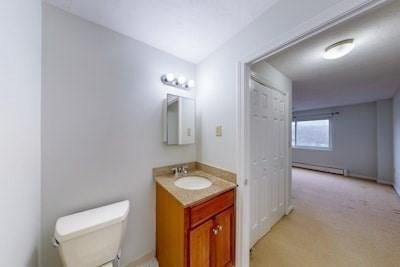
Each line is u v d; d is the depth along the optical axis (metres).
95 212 1.18
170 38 1.49
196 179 1.66
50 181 1.10
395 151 3.55
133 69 1.49
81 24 1.22
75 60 1.20
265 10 1.17
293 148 5.77
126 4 1.11
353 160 4.53
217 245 1.26
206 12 1.19
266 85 1.97
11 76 0.67
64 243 0.94
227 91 1.52
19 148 0.75
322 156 5.10
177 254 1.17
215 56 1.67
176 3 1.11
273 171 2.13
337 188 3.61
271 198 2.09
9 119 0.65
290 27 1.01
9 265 0.65
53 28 1.11
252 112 1.72
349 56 1.82
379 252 1.66
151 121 1.60
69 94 1.17
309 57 1.84
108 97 1.35
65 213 1.16
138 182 1.52
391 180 3.82
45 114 1.08
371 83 2.78
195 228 1.12
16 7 0.71
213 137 1.69
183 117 1.81
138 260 1.51
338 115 4.79
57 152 1.13
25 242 0.82
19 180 0.75
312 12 0.90
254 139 1.76
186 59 1.86
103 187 1.32
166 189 1.31
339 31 1.38
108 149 1.35
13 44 0.68
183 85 1.82
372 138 4.23
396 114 3.42
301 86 2.96
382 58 1.87
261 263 1.52
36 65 0.98
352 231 2.02
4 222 0.61
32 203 0.92
